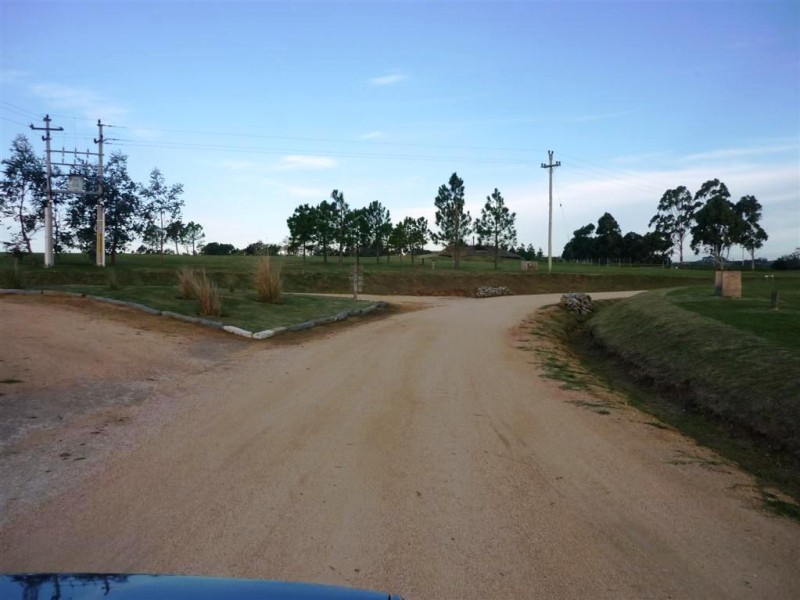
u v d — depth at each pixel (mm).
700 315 17125
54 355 10508
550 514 4879
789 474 6805
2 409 7293
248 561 3902
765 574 3967
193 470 5672
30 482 5234
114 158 39938
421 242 59094
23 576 2033
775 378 9641
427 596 3551
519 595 3594
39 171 38344
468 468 5973
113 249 41250
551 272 56625
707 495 5500
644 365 13945
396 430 7297
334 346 14438
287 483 5398
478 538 4375
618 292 48812
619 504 5164
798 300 22531
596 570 3936
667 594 3660
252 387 9555
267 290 21094
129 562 3846
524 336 18328
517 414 8352
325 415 7914
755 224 82625
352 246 57031
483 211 57531
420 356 13289
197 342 13656
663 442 7301
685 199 98625
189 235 76188
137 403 8195
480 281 48500
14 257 41750
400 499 5102
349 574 3781
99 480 5336
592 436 7391
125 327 14273
